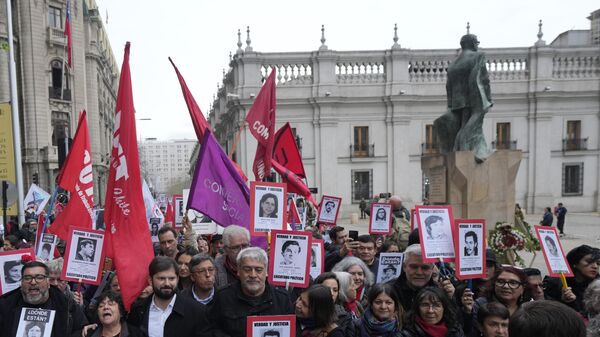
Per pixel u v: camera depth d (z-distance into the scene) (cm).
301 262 459
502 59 3419
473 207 930
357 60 3391
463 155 929
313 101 3334
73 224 668
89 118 4266
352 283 461
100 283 529
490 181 940
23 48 3366
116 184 490
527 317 183
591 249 459
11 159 1232
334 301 420
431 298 365
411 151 3419
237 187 616
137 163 496
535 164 3412
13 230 1159
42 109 3431
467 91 976
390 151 3403
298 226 911
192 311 404
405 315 392
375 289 390
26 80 3372
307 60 3356
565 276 467
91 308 471
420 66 3428
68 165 677
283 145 1010
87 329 407
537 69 3378
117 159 492
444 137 1030
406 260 448
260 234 543
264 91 825
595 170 3472
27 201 1388
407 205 3375
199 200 586
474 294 480
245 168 3275
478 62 955
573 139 3456
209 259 461
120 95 498
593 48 3422
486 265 462
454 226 448
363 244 599
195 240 704
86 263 475
